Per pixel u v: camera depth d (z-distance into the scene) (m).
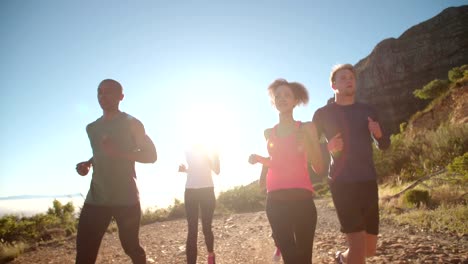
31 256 8.59
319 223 8.56
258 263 5.19
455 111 25.95
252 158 3.35
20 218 14.27
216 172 5.04
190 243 4.68
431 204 8.77
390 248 5.11
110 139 3.25
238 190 17.19
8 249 9.18
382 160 16.91
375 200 3.31
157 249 7.29
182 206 15.20
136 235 3.23
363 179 3.29
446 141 14.80
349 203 3.25
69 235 12.07
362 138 3.43
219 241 7.65
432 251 4.82
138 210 3.28
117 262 6.24
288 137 3.27
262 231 8.37
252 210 15.66
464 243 5.31
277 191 3.11
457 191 9.24
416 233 6.30
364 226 3.22
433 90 38.00
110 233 10.72
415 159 15.64
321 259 4.91
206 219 4.88
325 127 3.64
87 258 3.07
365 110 3.54
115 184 3.17
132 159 3.27
